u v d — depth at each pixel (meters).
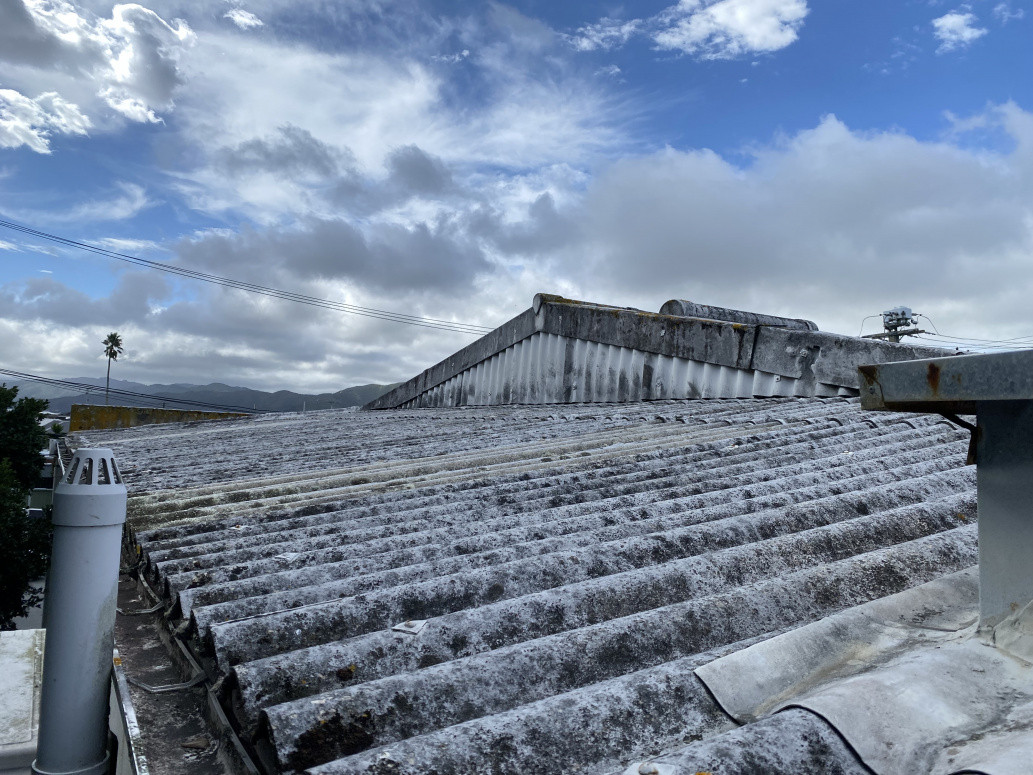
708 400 10.52
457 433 9.65
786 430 6.13
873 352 8.64
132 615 3.55
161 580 3.60
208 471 7.94
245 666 2.21
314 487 5.91
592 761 1.71
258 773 1.97
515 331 16.23
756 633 2.36
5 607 17.75
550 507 4.25
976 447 1.94
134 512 5.40
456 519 4.12
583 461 5.64
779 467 4.65
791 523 3.34
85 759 2.38
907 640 2.05
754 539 3.24
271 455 9.30
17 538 17.48
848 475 4.30
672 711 1.85
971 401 1.84
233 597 3.12
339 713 1.93
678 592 2.67
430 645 2.38
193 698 2.59
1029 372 1.55
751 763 1.44
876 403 1.95
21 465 21.80
